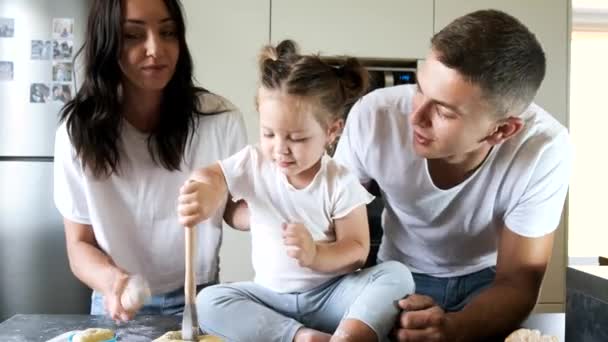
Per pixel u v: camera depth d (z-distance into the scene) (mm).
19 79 2170
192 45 2375
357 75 952
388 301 871
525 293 1038
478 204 1143
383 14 2459
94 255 1127
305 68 858
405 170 1146
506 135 968
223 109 1257
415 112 907
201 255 1217
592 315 830
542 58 917
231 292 938
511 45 852
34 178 2189
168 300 1220
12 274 2199
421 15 2480
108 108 1114
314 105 856
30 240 2199
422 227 1226
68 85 2186
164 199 1189
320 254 869
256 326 878
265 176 954
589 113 2822
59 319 1022
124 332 953
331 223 952
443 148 927
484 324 949
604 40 2834
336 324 933
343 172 956
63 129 1165
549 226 1104
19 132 2182
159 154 1168
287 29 2412
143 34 1067
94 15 1078
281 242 944
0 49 2160
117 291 916
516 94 878
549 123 1137
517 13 2543
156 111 1170
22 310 2209
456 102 854
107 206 1170
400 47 2477
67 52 2178
